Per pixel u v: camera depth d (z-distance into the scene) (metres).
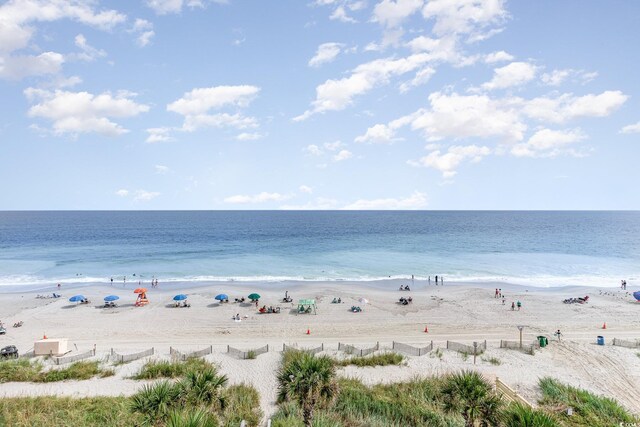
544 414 10.70
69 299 43.78
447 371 25.19
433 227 174.00
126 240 114.69
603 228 166.62
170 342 32.66
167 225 183.38
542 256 84.25
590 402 20.09
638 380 24.47
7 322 38.69
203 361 26.73
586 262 76.81
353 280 60.81
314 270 68.25
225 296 45.53
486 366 26.38
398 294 51.31
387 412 18.03
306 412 14.55
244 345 31.62
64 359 27.39
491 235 132.88
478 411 13.87
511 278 62.53
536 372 25.28
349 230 156.25
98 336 34.47
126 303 46.16
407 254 86.88
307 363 15.43
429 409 18.38
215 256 83.00
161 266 71.12
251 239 118.56
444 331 35.88
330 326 37.66
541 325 37.72
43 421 17.52
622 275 65.06
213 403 16.12
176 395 15.02
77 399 20.53
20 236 126.12
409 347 29.62
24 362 26.55
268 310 42.53
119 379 24.09
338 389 15.73
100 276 62.50
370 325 38.00
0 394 21.62
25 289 54.12
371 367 26.00
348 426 16.08
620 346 30.52
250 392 21.25
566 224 196.62
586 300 47.22
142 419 13.95
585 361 27.38
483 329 36.50
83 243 106.69
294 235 132.62
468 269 69.62
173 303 46.03
